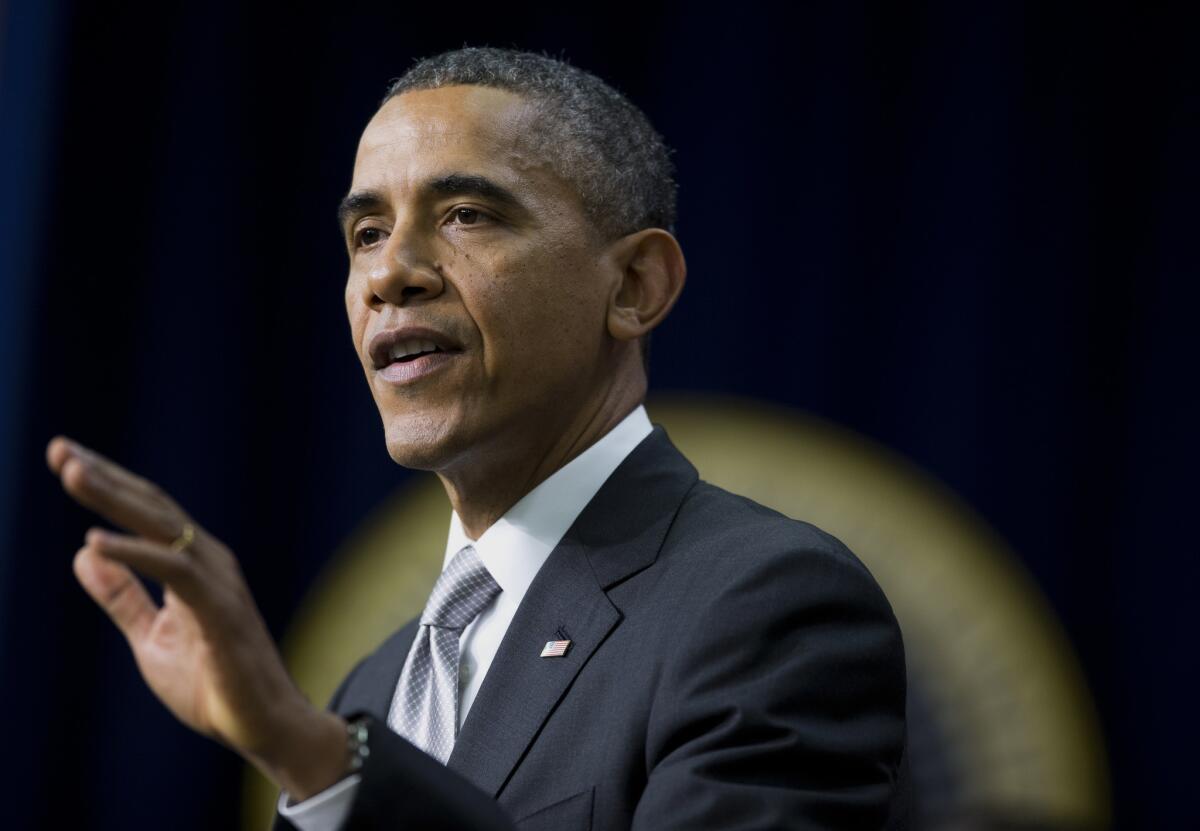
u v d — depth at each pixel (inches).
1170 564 551.8
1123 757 538.3
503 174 253.8
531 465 258.1
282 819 220.4
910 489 566.3
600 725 217.8
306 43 629.6
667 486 254.8
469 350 248.4
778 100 601.3
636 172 273.0
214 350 607.8
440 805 180.7
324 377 609.3
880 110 595.5
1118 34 587.8
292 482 604.1
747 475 573.3
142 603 179.3
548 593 239.3
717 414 581.3
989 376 571.8
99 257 607.5
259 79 625.0
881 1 602.9
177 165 615.5
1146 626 548.4
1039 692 540.4
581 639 230.4
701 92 606.5
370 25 627.8
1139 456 561.3
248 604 170.6
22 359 592.7
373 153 259.9
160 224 612.4
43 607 584.1
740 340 587.8
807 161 596.4
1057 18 591.5
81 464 161.5
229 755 586.9
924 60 595.8
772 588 217.6
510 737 223.5
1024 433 566.6
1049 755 533.0
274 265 617.3
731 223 595.8
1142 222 576.1
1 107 604.4
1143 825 532.7
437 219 253.6
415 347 250.8
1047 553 556.4
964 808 529.3
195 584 164.4
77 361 599.5
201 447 602.2
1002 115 586.2
